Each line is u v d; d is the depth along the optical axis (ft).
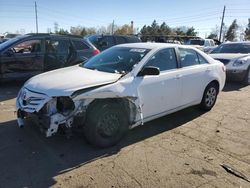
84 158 13.04
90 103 13.32
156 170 12.16
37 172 11.77
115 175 11.68
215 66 20.65
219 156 13.66
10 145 14.15
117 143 14.62
